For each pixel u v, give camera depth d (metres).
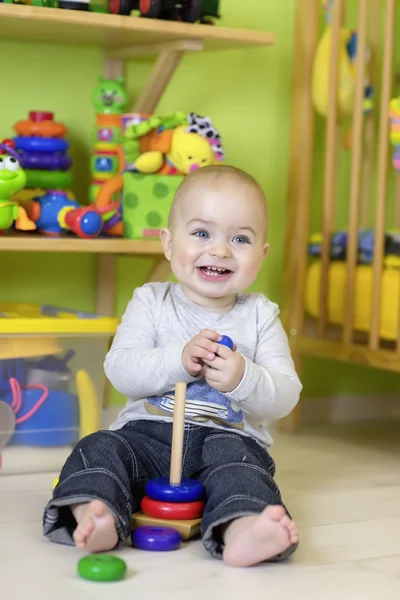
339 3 2.35
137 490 1.58
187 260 1.63
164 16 2.13
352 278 2.30
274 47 2.58
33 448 1.97
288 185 2.53
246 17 2.53
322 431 2.53
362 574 1.38
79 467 1.47
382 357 2.22
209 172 1.66
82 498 1.41
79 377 1.99
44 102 2.34
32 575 1.33
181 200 1.66
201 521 1.43
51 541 1.49
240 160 2.56
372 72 2.59
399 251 2.24
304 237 2.47
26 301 2.36
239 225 1.62
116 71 2.40
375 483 1.97
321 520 1.67
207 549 1.42
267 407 1.59
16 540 1.49
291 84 2.60
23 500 1.74
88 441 1.53
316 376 2.68
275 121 2.59
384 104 2.21
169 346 1.59
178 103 2.48
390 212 2.73
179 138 2.14
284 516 1.34
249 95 2.56
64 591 1.27
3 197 1.98
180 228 1.65
